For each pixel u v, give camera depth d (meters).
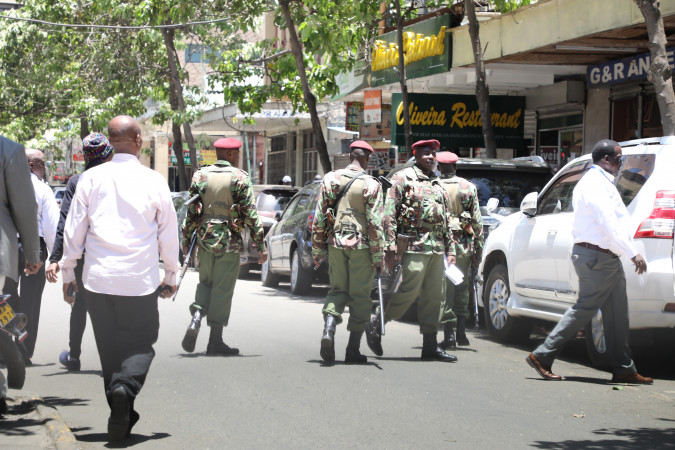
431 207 8.59
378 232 8.25
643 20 12.40
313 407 6.54
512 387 7.45
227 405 6.61
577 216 7.70
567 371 8.43
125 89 29.36
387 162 23.06
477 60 15.55
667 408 6.75
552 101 19.50
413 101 19.69
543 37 14.62
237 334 10.36
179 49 27.53
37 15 30.78
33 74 33.69
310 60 22.34
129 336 5.54
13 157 5.70
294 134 35.72
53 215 8.21
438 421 6.14
